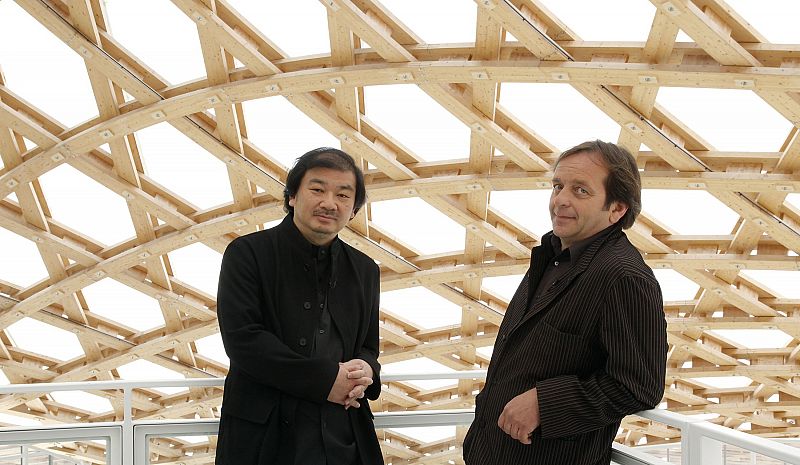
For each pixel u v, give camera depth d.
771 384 20.86
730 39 10.09
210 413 22.38
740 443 3.00
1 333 19.72
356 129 13.59
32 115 14.03
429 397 22.12
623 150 3.56
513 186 14.23
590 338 3.35
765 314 17.59
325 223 3.95
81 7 11.65
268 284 3.99
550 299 3.49
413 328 20.02
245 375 3.98
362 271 4.33
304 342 3.97
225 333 3.89
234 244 4.08
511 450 3.50
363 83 12.26
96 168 14.71
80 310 18.66
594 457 3.50
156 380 4.99
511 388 3.54
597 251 3.49
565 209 3.52
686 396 22.92
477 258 16.95
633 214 3.59
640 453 3.71
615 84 11.30
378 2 11.33
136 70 13.05
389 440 5.54
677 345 19.75
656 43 10.65
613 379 3.16
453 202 15.22
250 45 12.12
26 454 4.95
